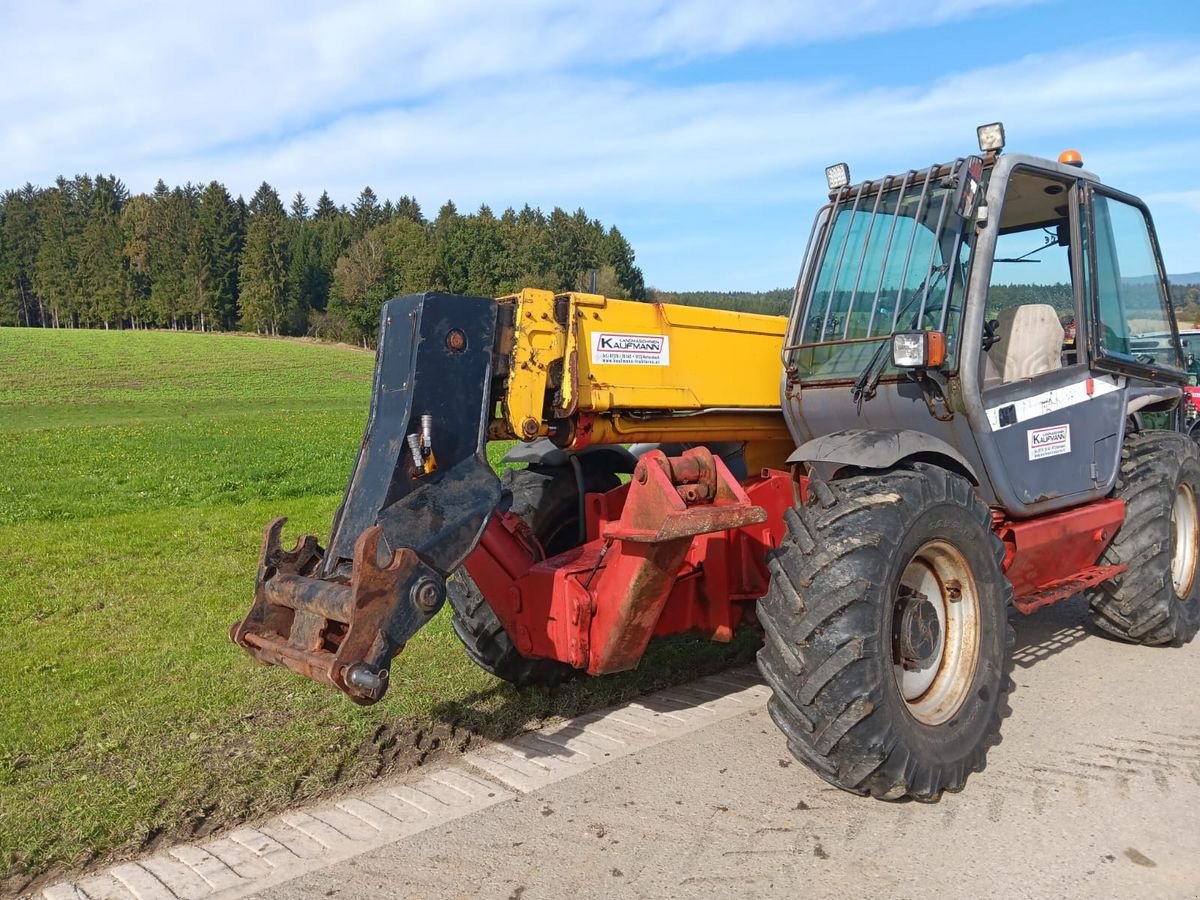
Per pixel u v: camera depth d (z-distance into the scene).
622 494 4.75
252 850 3.42
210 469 16.56
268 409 37.03
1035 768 3.96
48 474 15.80
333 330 97.38
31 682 5.30
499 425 3.94
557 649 4.01
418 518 3.45
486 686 5.02
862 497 3.68
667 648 5.68
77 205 135.62
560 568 4.05
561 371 3.96
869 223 4.55
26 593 7.41
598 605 3.92
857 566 3.48
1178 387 6.07
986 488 4.34
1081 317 4.91
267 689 5.09
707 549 4.32
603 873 3.20
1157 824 3.47
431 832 3.50
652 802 3.70
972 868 3.19
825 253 4.73
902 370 4.21
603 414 4.16
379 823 3.59
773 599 3.63
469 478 3.64
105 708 4.86
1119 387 5.27
